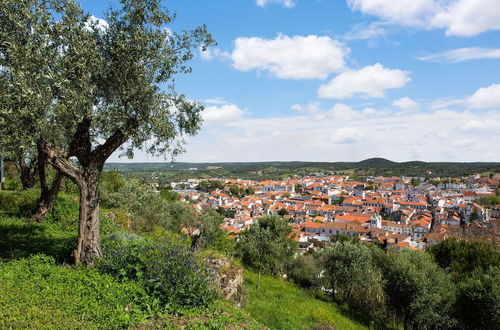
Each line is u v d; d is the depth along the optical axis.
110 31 10.38
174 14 10.85
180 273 8.60
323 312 16.81
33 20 8.80
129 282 8.38
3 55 9.05
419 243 75.50
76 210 17.73
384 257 27.50
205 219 28.98
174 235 21.36
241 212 111.50
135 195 26.27
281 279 27.36
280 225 27.28
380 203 131.62
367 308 24.98
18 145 8.82
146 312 7.31
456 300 22.19
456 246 33.25
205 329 6.98
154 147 11.73
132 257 9.48
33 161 19.81
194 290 8.52
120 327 6.49
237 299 13.48
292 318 14.36
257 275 24.25
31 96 8.18
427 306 21.30
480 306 20.47
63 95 8.95
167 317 7.32
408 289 21.69
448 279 23.42
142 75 10.10
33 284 7.76
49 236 13.49
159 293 8.00
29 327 5.86
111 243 11.38
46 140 9.56
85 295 7.52
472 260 31.39
